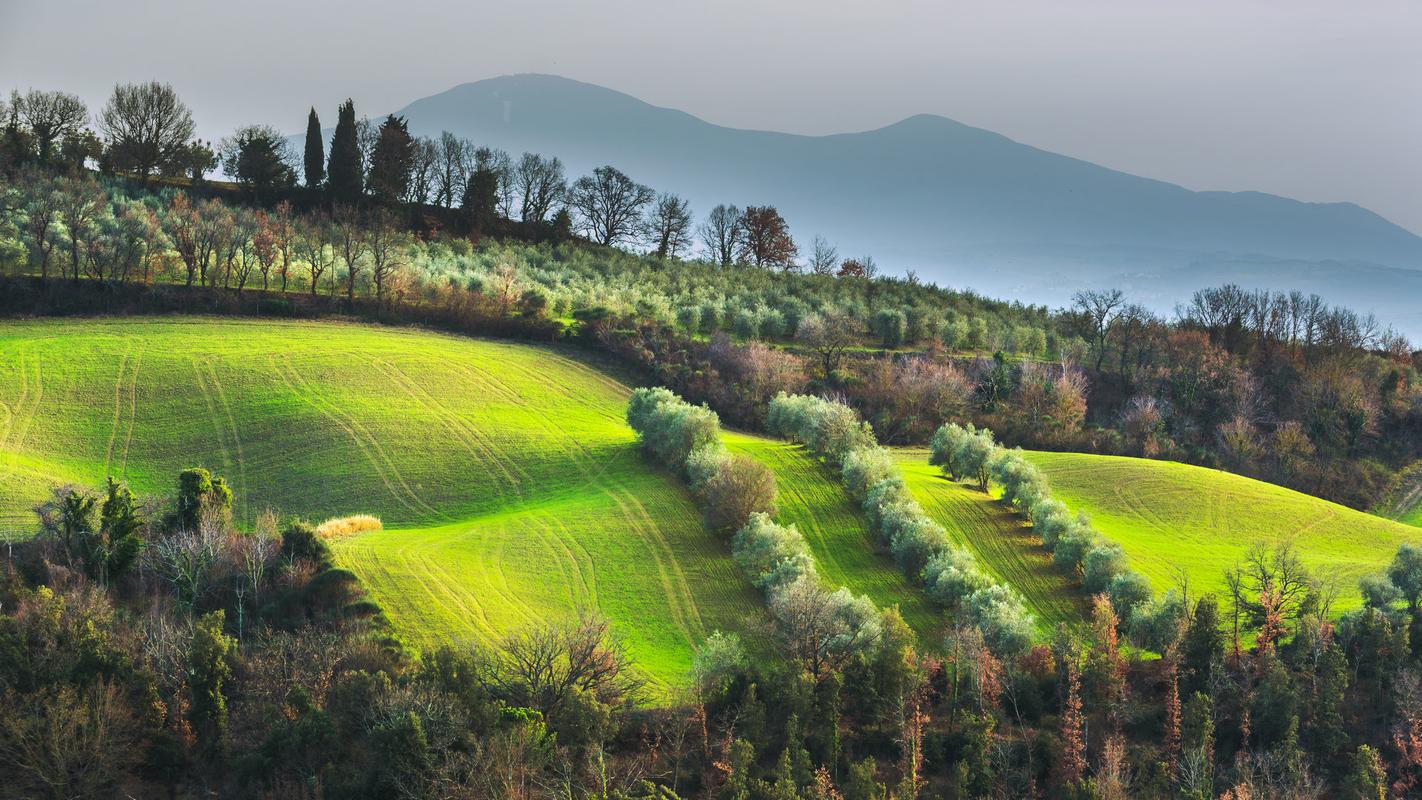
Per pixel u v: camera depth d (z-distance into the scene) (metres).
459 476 97.44
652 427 103.25
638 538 83.62
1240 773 57.22
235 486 91.75
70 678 49.62
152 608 59.59
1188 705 61.41
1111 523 102.38
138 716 49.69
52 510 71.19
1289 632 73.81
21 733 45.41
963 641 63.34
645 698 58.59
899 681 60.81
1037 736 59.56
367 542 76.00
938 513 96.12
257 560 66.25
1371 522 107.81
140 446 97.06
